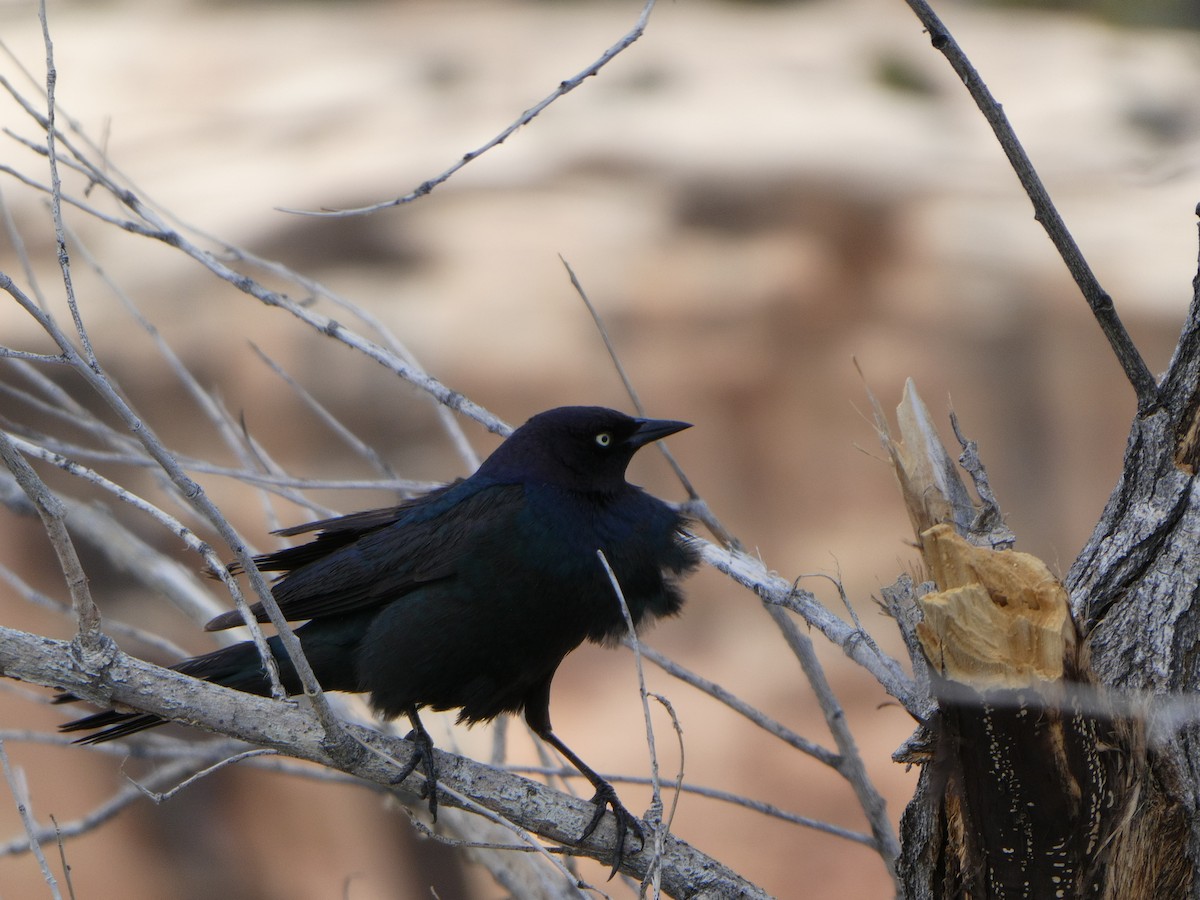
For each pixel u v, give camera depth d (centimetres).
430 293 1438
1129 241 1528
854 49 1812
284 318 1389
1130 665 473
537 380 1412
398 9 1905
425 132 1619
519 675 660
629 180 1572
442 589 645
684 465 1435
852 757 602
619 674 1386
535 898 657
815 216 1534
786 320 1469
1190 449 494
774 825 1322
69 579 497
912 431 525
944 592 436
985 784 441
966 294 1488
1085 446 1467
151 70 1720
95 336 1357
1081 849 441
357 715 718
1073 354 1483
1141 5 1967
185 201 1509
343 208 1493
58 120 1545
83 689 504
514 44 1808
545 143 1616
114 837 1298
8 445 475
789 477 1438
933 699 461
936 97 1748
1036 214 498
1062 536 1459
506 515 645
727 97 1714
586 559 644
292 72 1723
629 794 1314
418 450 1374
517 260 1476
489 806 555
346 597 661
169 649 677
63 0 1883
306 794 1312
